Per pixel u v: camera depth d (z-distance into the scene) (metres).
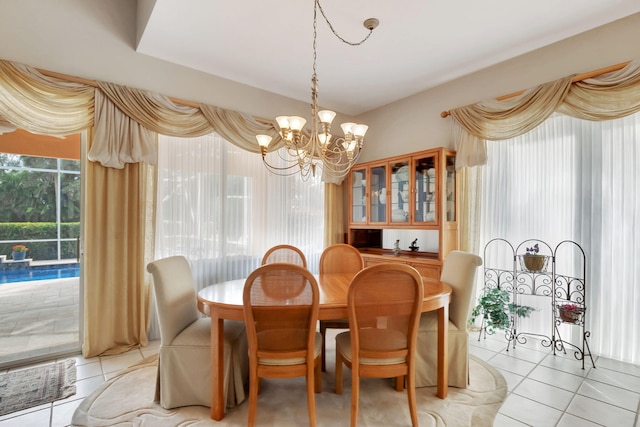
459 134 3.22
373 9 2.19
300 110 3.95
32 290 4.32
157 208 2.92
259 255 3.62
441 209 3.14
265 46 2.70
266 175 3.70
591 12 2.23
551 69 2.65
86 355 2.53
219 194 3.31
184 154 3.10
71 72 2.51
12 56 2.28
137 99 2.71
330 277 2.59
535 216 2.92
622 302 2.47
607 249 2.54
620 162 2.48
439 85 3.50
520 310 2.76
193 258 3.14
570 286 2.72
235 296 1.92
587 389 2.08
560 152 2.79
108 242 2.61
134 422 1.74
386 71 3.16
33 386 2.10
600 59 2.39
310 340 1.64
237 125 3.30
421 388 2.13
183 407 1.89
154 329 2.94
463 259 2.23
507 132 2.82
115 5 2.72
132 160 2.70
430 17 2.28
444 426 1.70
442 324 1.98
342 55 2.85
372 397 2.01
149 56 2.87
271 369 1.64
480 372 2.33
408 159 3.48
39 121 2.30
